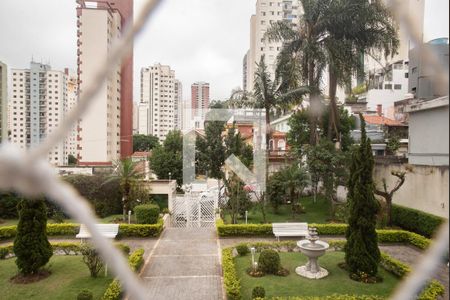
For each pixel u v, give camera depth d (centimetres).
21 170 66
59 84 2697
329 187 1788
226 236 1450
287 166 1839
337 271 1018
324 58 1928
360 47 1970
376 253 948
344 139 2370
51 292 858
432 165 1443
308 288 895
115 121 2952
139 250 1130
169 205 1883
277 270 997
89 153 2733
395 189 1564
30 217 941
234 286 830
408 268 941
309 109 2125
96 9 2394
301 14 2058
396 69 4016
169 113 4803
